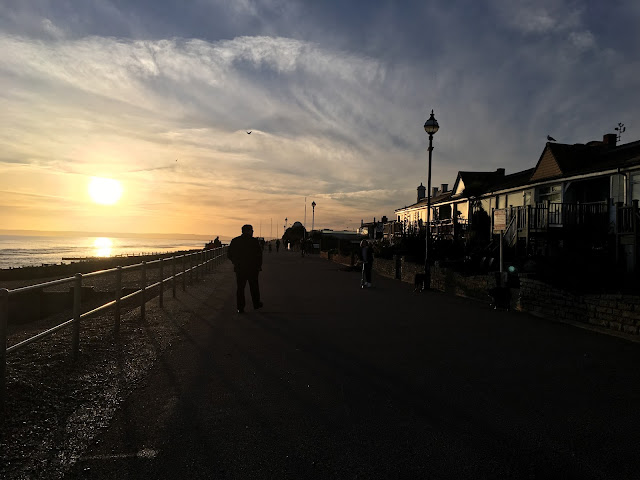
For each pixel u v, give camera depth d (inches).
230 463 139.6
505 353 288.0
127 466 136.6
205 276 926.4
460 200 1305.4
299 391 209.6
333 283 777.6
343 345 306.0
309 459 143.0
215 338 324.2
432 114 721.0
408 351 291.3
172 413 180.2
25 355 267.0
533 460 144.5
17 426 163.3
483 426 171.5
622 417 182.1
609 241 645.3
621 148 841.5
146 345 299.6
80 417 174.2
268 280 827.4
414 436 161.5
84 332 349.7
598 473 136.7
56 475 130.3
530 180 934.4
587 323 378.9
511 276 503.2
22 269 1253.7
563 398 204.4
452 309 481.7
